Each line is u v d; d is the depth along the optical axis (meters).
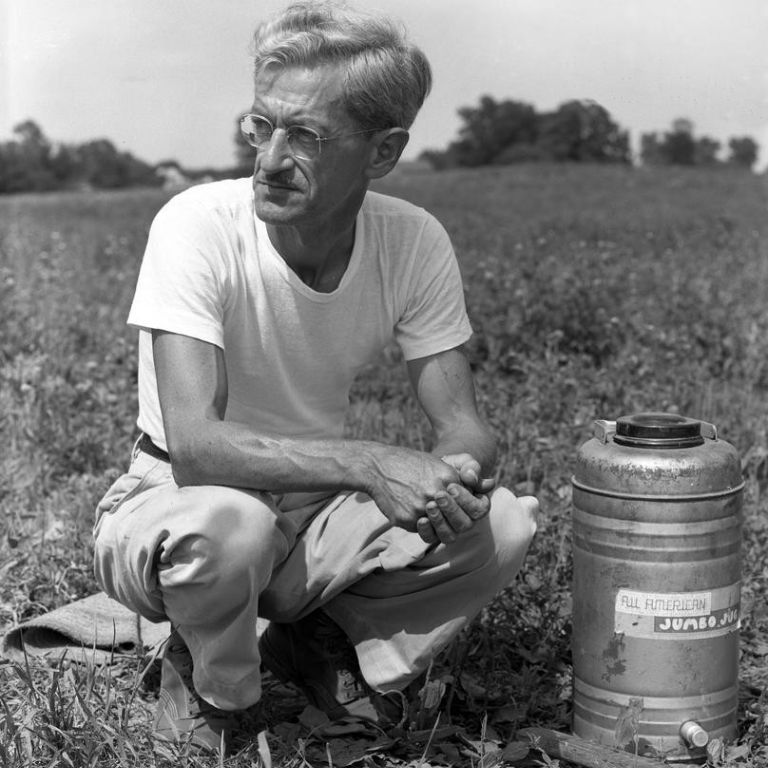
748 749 3.17
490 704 3.50
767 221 12.60
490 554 3.08
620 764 3.09
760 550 4.33
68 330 7.41
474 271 8.77
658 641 3.14
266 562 2.96
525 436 5.39
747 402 6.16
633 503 3.11
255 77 3.05
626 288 8.59
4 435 5.57
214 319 3.08
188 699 3.17
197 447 2.95
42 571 4.23
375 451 2.94
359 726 3.27
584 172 20.30
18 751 2.95
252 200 3.19
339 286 3.23
